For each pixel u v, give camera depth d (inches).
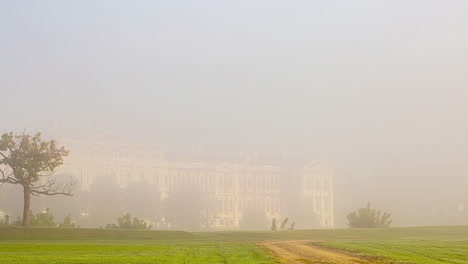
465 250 1541.6
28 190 2780.5
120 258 1304.1
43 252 1518.2
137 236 2511.1
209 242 2180.1
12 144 2743.6
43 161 2775.6
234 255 1413.6
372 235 2856.8
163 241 2272.4
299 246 1808.6
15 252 1517.0
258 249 1657.2
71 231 2460.6
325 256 1379.2
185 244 1989.4
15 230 2369.6
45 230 2426.2
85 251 1571.1
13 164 2719.0
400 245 1776.6
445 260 1264.8
